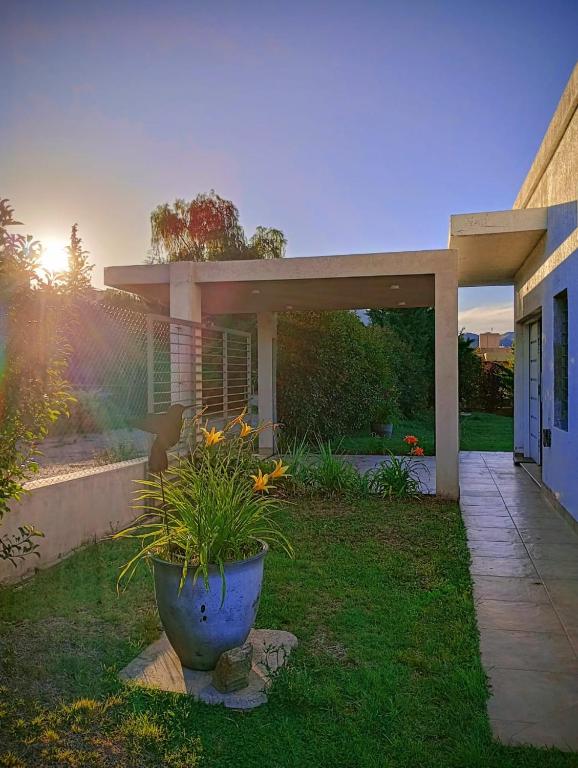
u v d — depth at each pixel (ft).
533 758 8.39
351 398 50.34
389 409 54.03
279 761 8.38
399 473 26.43
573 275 21.03
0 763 8.18
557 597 14.80
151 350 23.31
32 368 10.43
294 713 9.52
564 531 21.06
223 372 32.48
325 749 8.57
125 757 8.44
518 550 18.80
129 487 21.40
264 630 12.43
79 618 13.11
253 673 10.65
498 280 38.11
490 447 45.27
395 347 67.00
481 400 75.72
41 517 16.56
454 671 10.80
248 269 26.76
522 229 25.27
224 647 10.69
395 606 13.78
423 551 18.16
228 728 9.12
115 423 37.06
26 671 10.62
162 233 60.39
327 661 11.20
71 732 8.94
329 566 16.61
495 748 8.65
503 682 10.65
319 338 46.68
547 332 25.90
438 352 25.67
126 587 14.70
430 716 9.44
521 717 9.52
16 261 9.96
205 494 11.47
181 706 9.66
